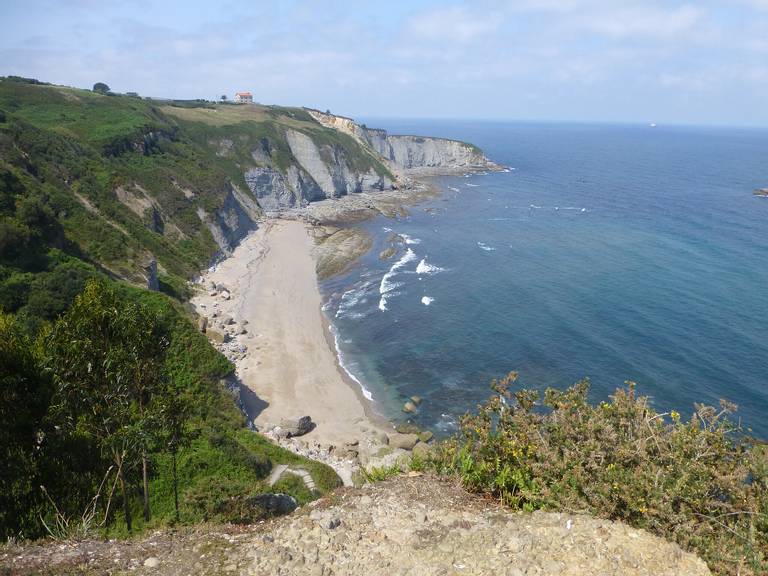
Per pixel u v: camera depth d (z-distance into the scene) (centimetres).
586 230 8281
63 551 848
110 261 4475
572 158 19850
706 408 903
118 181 6119
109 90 14938
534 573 684
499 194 11825
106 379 1235
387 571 724
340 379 4150
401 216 9656
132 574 770
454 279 6178
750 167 17312
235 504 1444
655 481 762
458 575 697
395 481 989
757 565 651
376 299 5681
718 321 4697
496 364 4238
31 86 7969
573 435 913
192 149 8681
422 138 16550
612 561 691
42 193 4522
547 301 5366
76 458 1323
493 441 965
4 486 1173
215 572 754
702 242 7381
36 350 1298
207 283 5862
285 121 12912
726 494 782
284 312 5341
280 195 10031
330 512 883
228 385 3444
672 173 15288
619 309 5056
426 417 3678
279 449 2961
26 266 3366
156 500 2047
